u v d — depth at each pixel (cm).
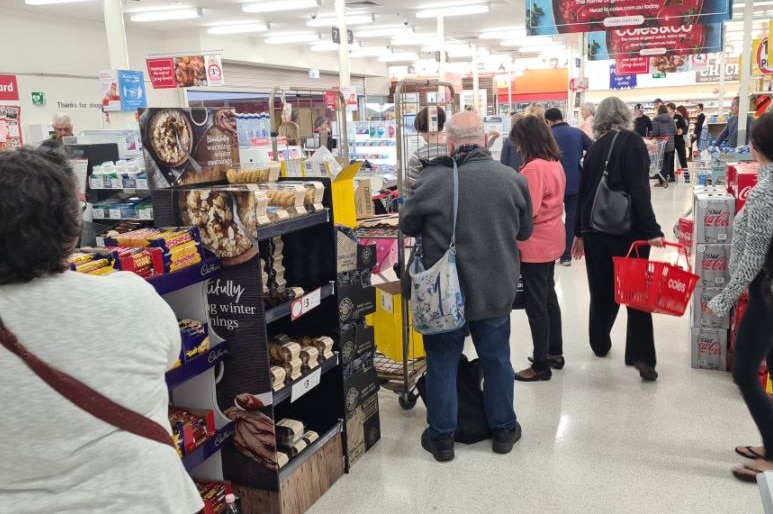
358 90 2356
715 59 2389
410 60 2439
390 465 306
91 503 119
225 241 242
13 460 115
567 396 368
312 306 275
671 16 618
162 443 130
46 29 1270
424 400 329
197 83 931
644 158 365
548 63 2534
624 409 349
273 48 1822
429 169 292
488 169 285
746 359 267
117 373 123
